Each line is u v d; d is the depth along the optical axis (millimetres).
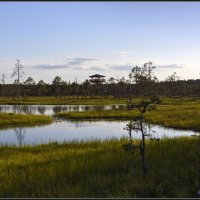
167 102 77688
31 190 10617
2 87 134250
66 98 123000
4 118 40875
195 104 69375
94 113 50156
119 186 10562
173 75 124000
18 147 20344
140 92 134625
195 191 9469
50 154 16625
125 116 47688
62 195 9539
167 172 11414
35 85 152750
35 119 41594
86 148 18641
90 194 9781
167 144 17281
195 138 19516
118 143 19594
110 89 145750
